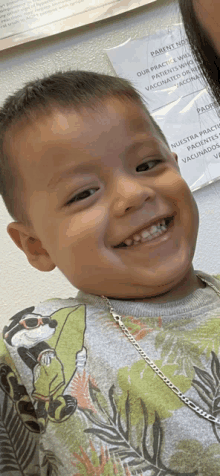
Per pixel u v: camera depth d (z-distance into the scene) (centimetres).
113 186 42
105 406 39
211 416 38
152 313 43
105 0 93
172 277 43
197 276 50
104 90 46
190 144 94
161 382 40
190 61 94
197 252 94
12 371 43
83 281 44
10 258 90
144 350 41
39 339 43
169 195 44
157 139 46
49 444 39
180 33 93
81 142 42
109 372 40
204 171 94
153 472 36
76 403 39
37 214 45
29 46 91
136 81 93
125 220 42
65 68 91
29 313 46
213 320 43
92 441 38
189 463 37
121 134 43
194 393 39
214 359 41
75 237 42
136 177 44
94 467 37
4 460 42
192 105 94
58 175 43
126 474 36
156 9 95
